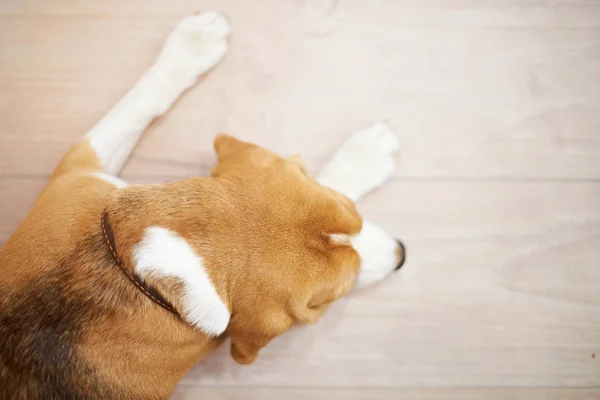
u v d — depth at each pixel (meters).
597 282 1.38
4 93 1.36
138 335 0.90
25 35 1.37
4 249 1.00
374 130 1.36
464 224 1.38
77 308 0.89
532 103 1.42
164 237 0.87
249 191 0.93
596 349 1.37
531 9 1.44
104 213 0.93
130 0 1.39
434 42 1.41
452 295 1.36
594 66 1.43
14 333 0.90
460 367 1.36
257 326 0.92
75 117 1.36
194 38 1.32
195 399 1.33
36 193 1.33
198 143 1.36
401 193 1.37
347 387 1.34
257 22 1.39
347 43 1.40
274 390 1.33
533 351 1.37
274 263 0.89
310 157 1.37
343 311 1.35
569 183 1.40
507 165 1.40
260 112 1.37
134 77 1.37
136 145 1.34
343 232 0.93
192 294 0.87
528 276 1.38
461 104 1.40
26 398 0.89
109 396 0.91
